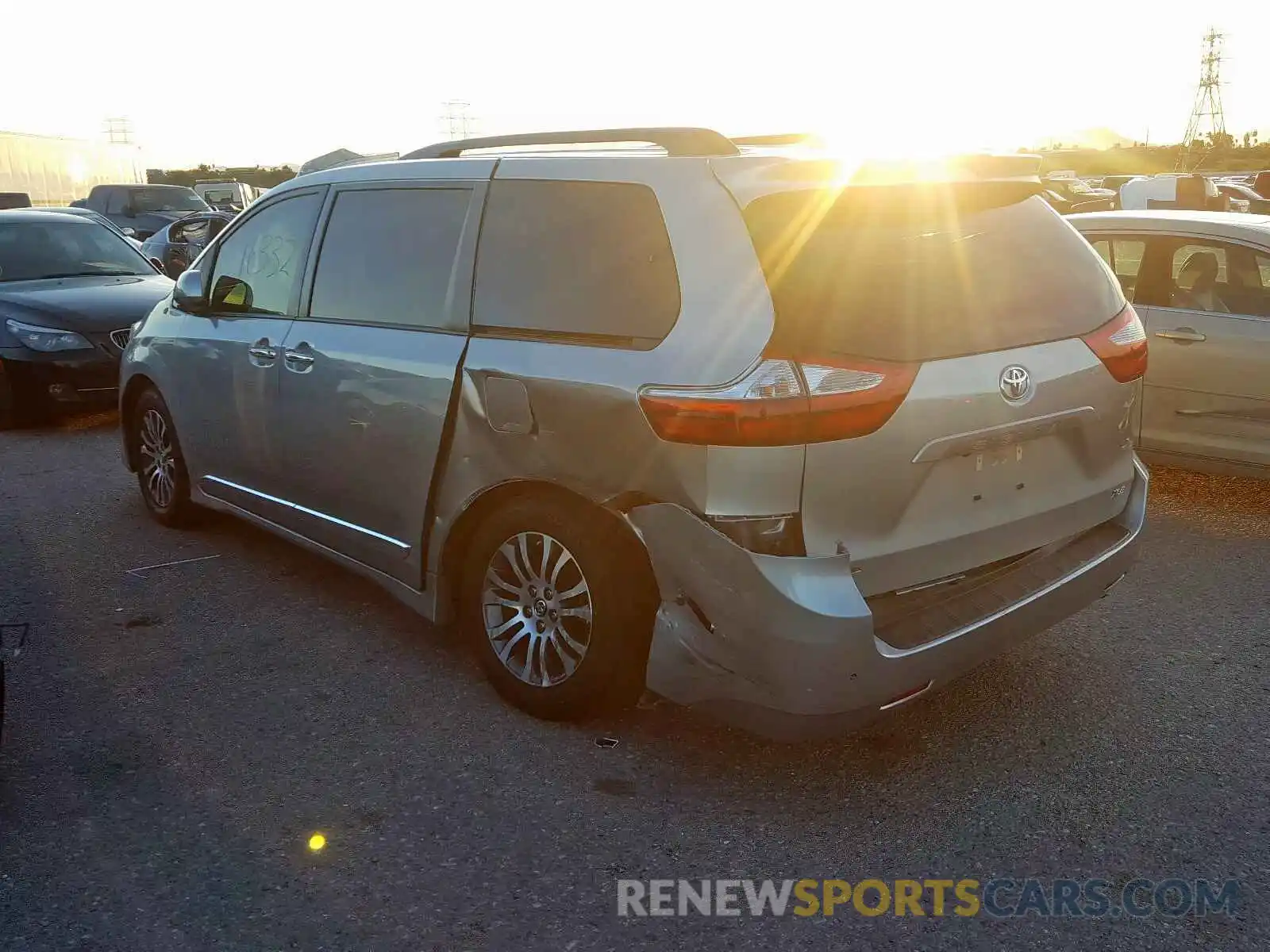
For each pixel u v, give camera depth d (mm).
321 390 4273
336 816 3189
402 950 2631
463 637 4484
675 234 3201
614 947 2646
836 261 3033
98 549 5605
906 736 3652
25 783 3369
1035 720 3752
